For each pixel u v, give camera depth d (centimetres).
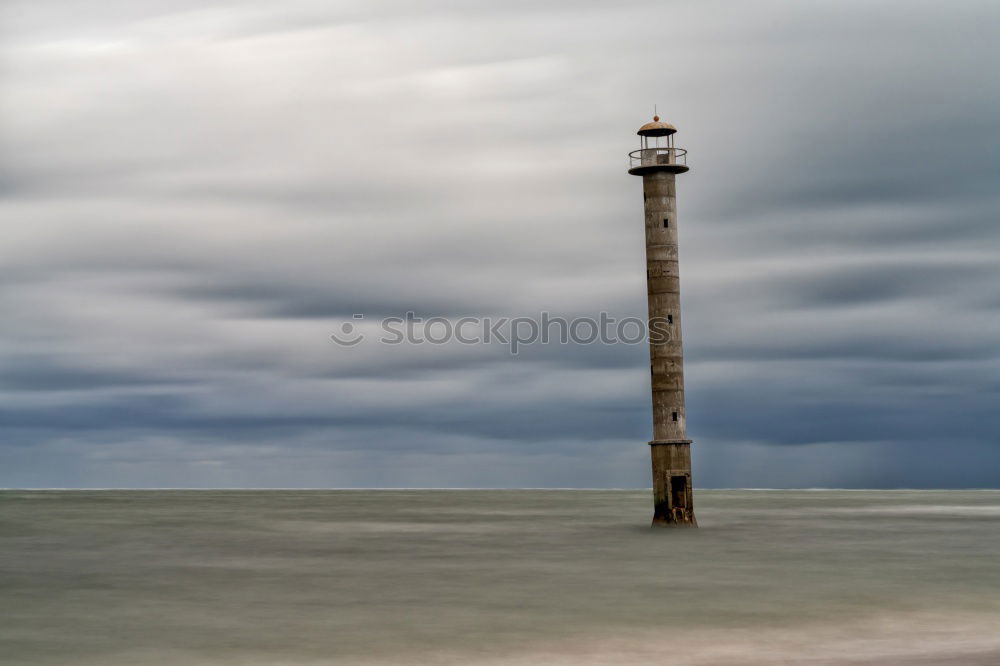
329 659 2455
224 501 14338
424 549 5334
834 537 5959
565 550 5156
